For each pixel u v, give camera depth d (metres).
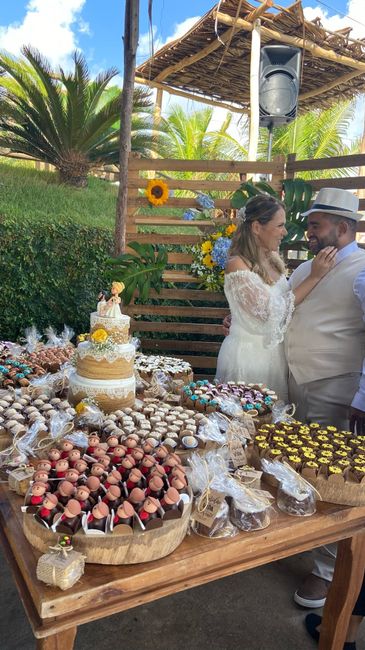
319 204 2.33
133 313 4.18
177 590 1.18
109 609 1.10
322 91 8.26
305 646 1.95
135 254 4.21
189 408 2.17
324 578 2.14
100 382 1.91
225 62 7.85
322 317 2.30
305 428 1.80
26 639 1.94
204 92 9.30
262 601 2.18
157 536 1.14
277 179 4.01
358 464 1.51
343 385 2.30
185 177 12.18
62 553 1.08
